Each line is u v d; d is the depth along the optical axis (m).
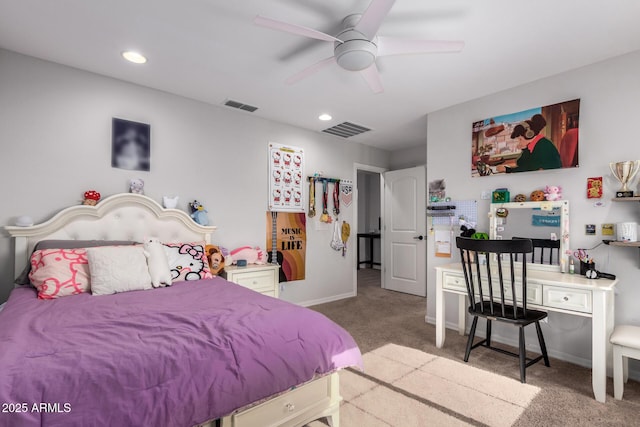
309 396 1.49
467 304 3.04
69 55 2.32
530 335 2.66
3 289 2.25
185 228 2.95
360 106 3.27
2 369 0.96
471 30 1.96
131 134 2.76
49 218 2.40
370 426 1.64
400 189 4.93
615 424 1.66
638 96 2.17
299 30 1.64
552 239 2.50
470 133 3.08
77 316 1.52
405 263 4.83
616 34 1.99
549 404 1.84
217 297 1.93
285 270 3.82
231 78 2.67
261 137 3.64
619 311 2.22
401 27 1.94
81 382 0.95
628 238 2.11
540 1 1.69
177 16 1.86
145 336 1.27
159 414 0.98
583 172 2.39
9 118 2.28
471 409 1.79
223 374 1.15
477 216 3.01
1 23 1.93
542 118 2.59
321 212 4.23
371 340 2.87
